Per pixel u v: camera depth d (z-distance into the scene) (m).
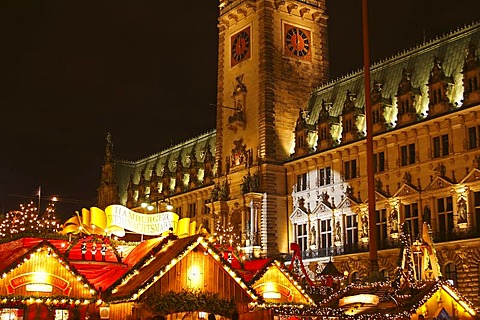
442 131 62.12
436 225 61.16
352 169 72.31
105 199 127.56
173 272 27.97
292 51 86.12
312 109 84.88
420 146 64.06
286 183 81.31
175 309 27.48
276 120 82.44
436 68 63.47
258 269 32.38
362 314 31.20
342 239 71.62
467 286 56.94
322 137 77.19
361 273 67.88
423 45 71.44
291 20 87.06
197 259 28.64
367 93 36.03
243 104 85.88
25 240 29.81
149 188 122.44
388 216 66.31
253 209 79.06
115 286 28.11
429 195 62.12
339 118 77.56
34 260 26.70
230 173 86.12
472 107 58.34
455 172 60.19
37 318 28.00
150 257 29.11
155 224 33.47
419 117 65.56
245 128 85.06
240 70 87.81
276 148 81.69
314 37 89.06
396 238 64.75
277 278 32.62
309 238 75.81
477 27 65.50
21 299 26.08
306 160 78.06
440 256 59.66
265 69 82.88
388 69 75.12
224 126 89.50
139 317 27.45
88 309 30.61
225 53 91.56
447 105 62.06
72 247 30.00
